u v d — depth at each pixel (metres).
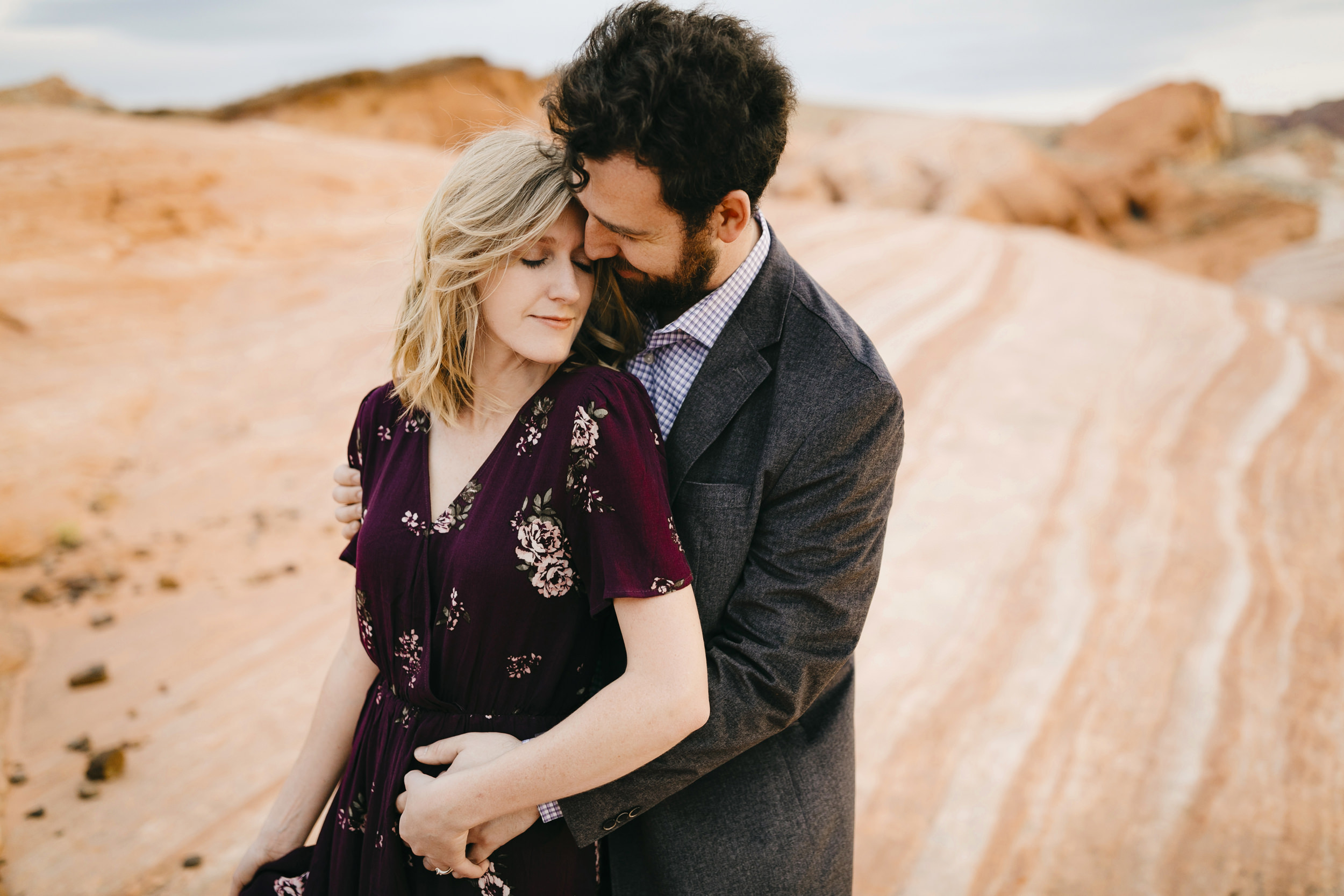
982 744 3.16
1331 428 5.79
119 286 8.15
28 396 6.36
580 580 1.31
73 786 2.94
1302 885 2.55
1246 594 4.06
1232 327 7.61
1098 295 8.62
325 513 5.24
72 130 10.60
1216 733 3.21
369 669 1.58
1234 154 52.59
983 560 4.35
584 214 1.30
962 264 9.57
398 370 1.41
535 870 1.37
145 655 3.75
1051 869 2.62
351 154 12.99
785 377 1.37
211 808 2.83
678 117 1.14
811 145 44.81
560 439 1.28
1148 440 5.67
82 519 5.19
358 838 1.45
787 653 1.30
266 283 9.00
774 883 1.45
